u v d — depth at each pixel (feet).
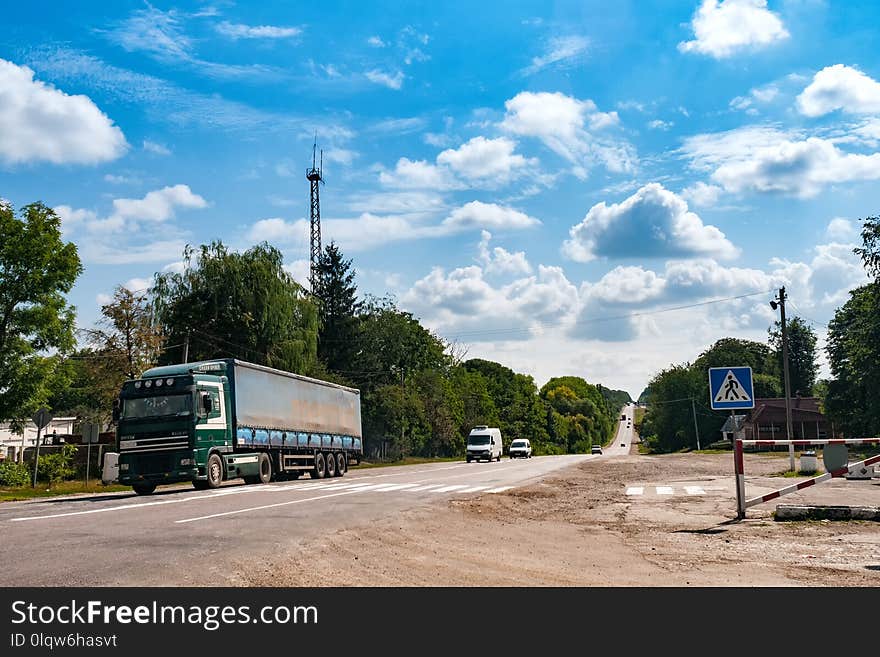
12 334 126.62
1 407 124.77
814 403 352.28
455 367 371.76
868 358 173.58
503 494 72.84
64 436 137.08
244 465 93.71
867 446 187.21
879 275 153.69
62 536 38.29
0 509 60.08
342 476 127.24
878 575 29.63
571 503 63.62
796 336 420.36
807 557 34.14
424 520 48.93
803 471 103.45
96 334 138.92
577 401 618.44
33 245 125.90
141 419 81.87
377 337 288.71
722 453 252.83
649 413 406.21
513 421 454.81
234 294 176.14
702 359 406.62
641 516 52.24
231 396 91.15
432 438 290.15
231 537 37.99
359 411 139.74
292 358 179.52
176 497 68.59
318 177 270.87
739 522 47.01
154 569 28.60
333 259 269.44
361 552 34.50
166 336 146.82
